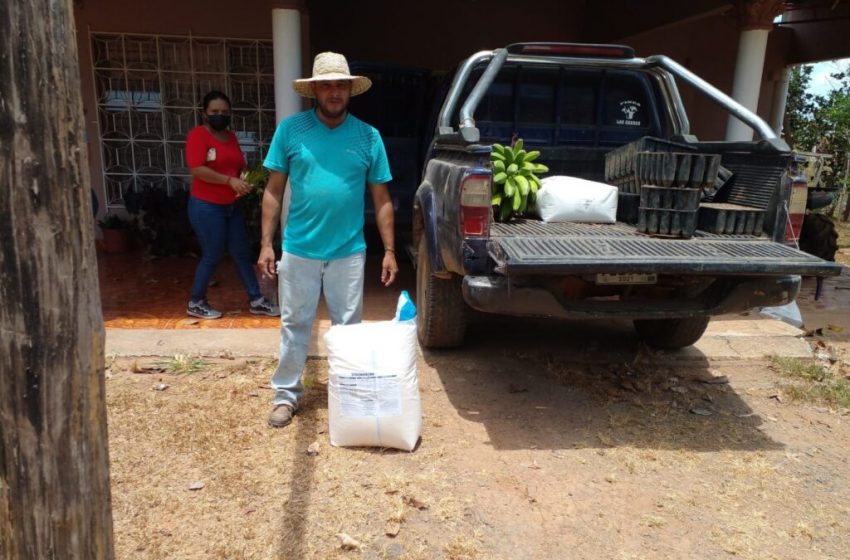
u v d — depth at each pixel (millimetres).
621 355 4812
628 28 8477
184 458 3199
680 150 4336
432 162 4406
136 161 7910
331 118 3291
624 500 2986
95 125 7660
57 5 1255
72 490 1416
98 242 8031
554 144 5250
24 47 1222
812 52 9633
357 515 2783
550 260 3121
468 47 9883
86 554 1466
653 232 3791
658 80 5098
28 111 1241
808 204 7543
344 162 3311
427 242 4184
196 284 5191
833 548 2697
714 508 2951
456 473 3143
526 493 3000
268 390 3994
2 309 1289
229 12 7602
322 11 9438
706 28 9633
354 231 3457
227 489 2947
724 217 3781
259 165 7387
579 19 10039
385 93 6688
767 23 6102
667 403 4047
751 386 4375
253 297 5344
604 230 3979
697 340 4848
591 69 5074
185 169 8016
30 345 1315
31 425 1348
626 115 5285
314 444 3316
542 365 4586
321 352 4527
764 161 3830
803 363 4770
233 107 7855
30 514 1384
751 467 3318
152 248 7621
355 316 3592
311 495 2918
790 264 3238
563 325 5500
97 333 1429
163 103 7758
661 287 3916
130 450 3258
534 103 5156
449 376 4336
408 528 2715
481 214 3395
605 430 3668
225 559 2496
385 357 3219
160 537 2611
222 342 4645
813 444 3611
